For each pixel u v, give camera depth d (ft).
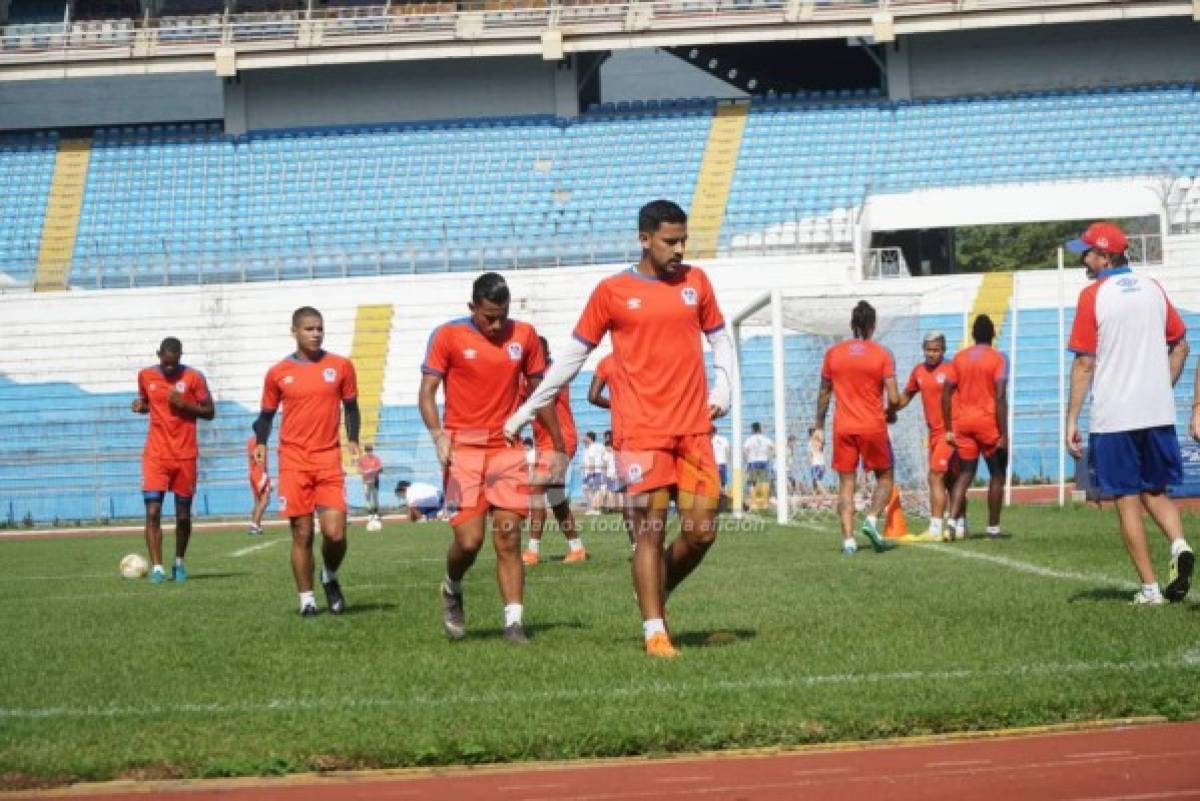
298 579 39.34
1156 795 17.57
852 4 155.22
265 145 164.55
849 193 150.41
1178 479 32.91
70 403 139.44
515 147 161.17
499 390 32.55
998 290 134.00
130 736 22.20
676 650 28.68
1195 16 151.02
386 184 158.40
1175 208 133.39
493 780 19.67
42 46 162.20
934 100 160.45
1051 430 126.31
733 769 19.75
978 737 21.08
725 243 141.08
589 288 139.54
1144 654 25.67
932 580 41.09
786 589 40.32
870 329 53.72
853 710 21.79
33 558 79.20
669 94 182.19
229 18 168.66
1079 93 158.61
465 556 32.12
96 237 155.33
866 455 53.62
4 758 20.84
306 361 39.73
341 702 24.56
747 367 127.85
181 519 56.49
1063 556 47.75
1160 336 32.91
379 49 158.71
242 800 18.98
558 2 165.17
